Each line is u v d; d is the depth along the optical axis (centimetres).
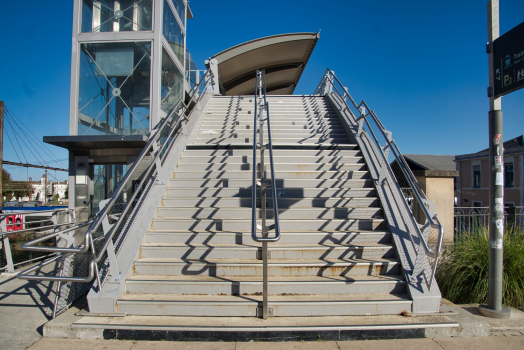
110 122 722
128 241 404
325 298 342
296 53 1580
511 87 351
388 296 349
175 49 882
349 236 429
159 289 352
